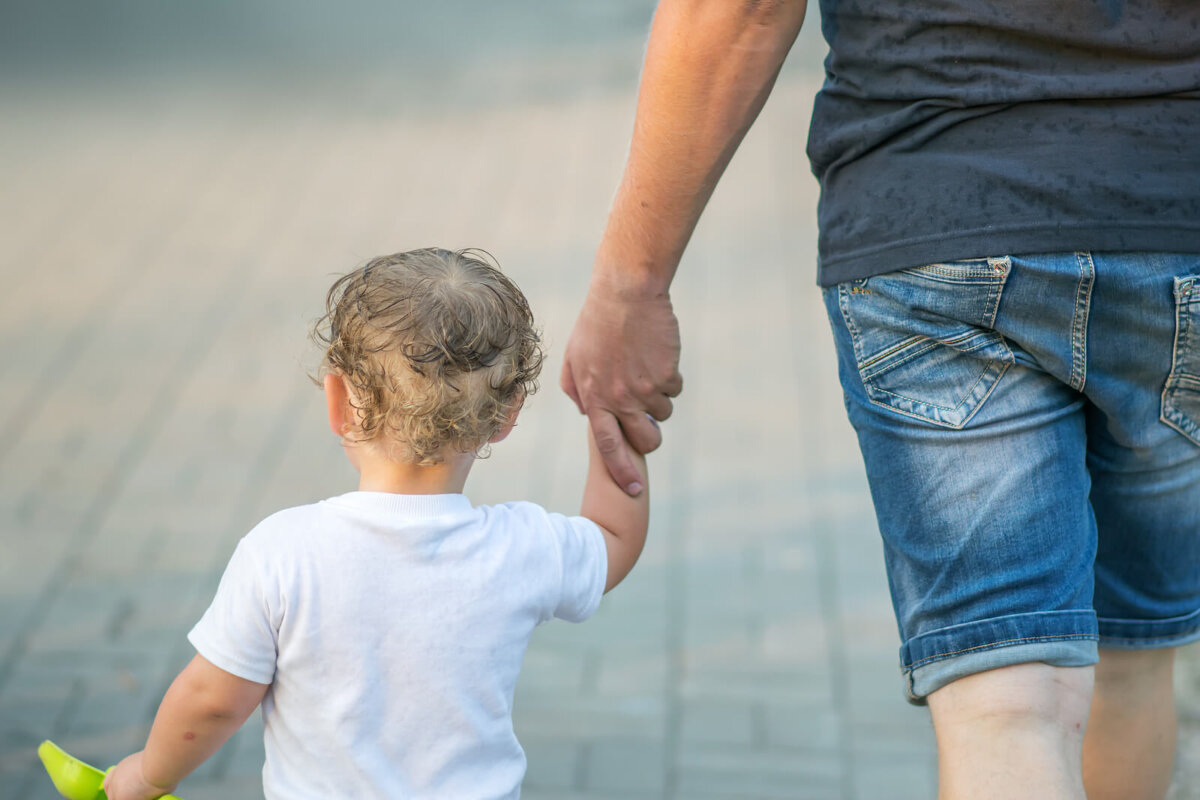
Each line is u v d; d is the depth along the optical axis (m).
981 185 2.12
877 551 5.55
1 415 6.70
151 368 7.28
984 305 2.13
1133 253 2.09
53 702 4.48
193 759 2.23
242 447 6.42
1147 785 2.79
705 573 5.41
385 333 2.17
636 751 4.30
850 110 2.30
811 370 7.30
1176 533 2.46
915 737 4.39
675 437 6.57
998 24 2.11
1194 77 2.08
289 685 2.16
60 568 5.35
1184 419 2.26
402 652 2.15
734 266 8.85
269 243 9.28
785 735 4.40
